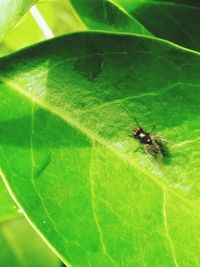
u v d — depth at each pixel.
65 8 0.20
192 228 0.14
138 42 0.15
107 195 0.14
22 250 0.20
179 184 0.15
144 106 0.15
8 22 0.15
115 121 0.15
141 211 0.14
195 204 0.14
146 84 0.15
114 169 0.15
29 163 0.14
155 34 0.17
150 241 0.14
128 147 0.15
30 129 0.15
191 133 0.15
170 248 0.14
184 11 0.18
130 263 0.14
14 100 0.15
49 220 0.14
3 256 0.19
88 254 0.14
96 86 0.15
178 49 0.15
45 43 0.15
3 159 0.14
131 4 0.18
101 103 0.15
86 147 0.15
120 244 0.14
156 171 0.15
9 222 0.20
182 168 0.15
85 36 0.15
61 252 0.14
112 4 0.17
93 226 0.14
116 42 0.15
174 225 0.14
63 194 0.14
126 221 0.14
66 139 0.15
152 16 0.18
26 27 0.20
